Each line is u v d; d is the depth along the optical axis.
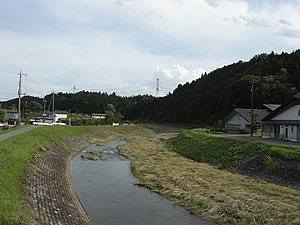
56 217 14.27
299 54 95.44
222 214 16.55
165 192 21.39
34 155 25.66
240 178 24.27
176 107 130.00
